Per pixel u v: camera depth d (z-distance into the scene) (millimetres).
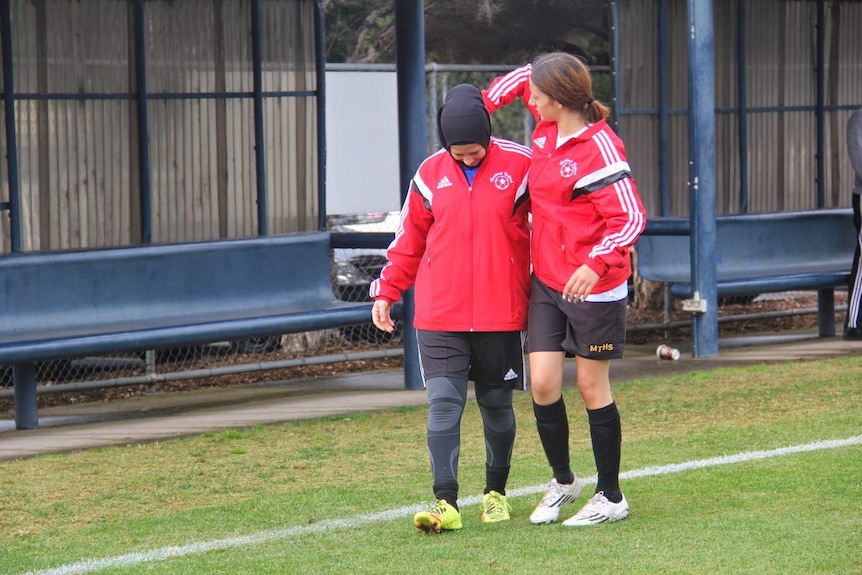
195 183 38062
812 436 26844
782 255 46844
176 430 31141
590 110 19438
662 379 35406
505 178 19953
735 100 47344
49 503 22922
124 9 36062
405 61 36125
